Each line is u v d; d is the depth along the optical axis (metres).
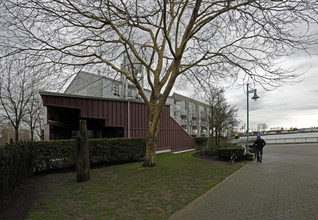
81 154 6.28
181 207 4.04
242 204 4.23
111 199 4.50
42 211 3.81
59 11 6.96
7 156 4.11
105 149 9.40
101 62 8.47
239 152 10.71
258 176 6.91
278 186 5.57
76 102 11.36
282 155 13.27
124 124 13.53
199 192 5.00
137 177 6.68
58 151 8.04
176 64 7.96
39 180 6.47
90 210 3.86
